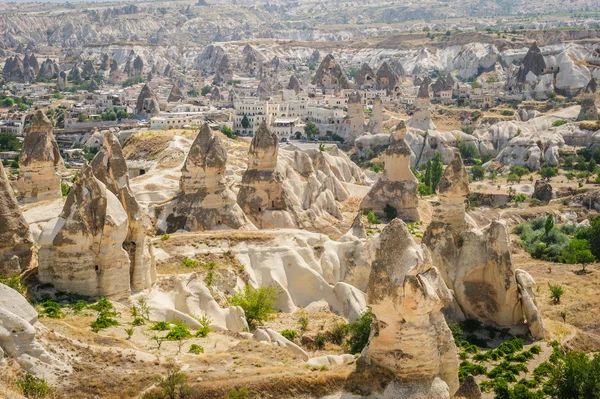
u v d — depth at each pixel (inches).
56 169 5753.0
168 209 5659.5
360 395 2876.5
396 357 2866.6
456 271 4660.4
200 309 4151.1
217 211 5605.3
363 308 4589.1
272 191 6309.1
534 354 4237.2
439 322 2952.8
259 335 3681.1
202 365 3159.5
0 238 3828.7
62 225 3846.0
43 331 3100.4
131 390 2920.8
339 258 4955.7
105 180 4237.2
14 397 2714.1
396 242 2874.0
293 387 2950.3
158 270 4520.2
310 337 4119.1
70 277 3811.5
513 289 4527.6
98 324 3501.5
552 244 7027.6
